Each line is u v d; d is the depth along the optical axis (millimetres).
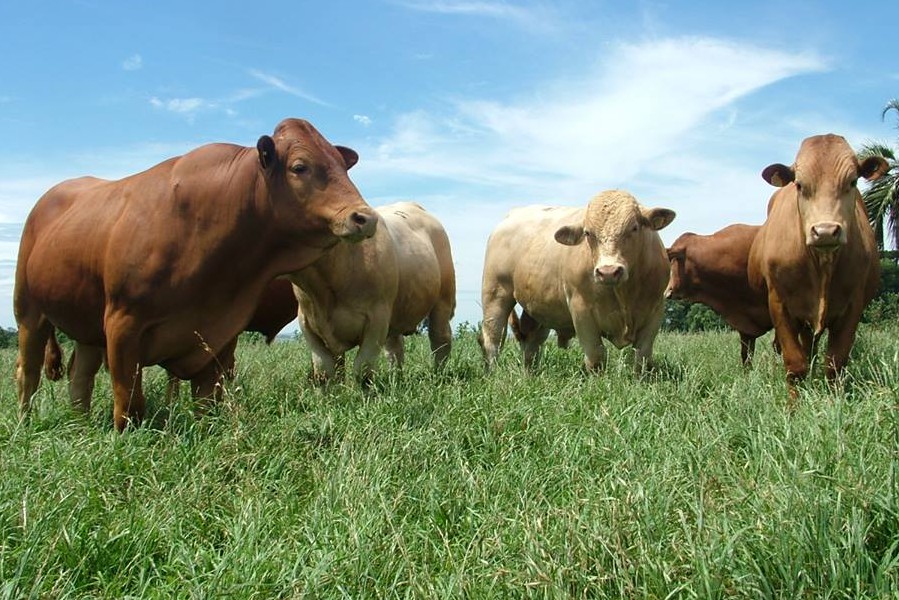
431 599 3363
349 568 3641
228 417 5770
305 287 7445
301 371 9164
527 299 9648
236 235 6105
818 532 3357
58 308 6723
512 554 3736
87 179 7566
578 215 9133
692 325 24062
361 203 5973
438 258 9867
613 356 9359
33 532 3830
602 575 3379
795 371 6973
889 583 3193
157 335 6152
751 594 3170
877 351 7922
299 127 6219
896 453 4039
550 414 5766
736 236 10609
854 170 6609
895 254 22109
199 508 4457
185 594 3559
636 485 4082
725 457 4426
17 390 7664
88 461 4879
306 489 4883
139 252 6004
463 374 9250
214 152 6312
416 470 4891
